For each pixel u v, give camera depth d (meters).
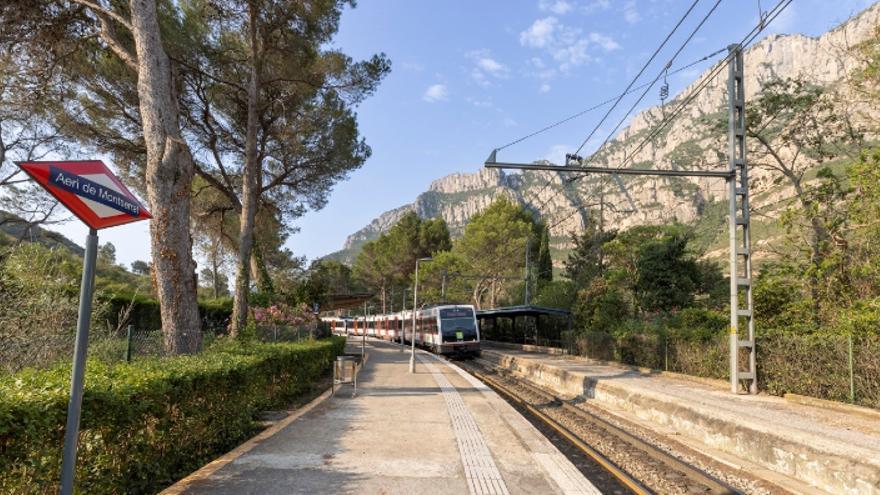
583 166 13.42
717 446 10.19
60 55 13.68
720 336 17.89
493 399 13.17
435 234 73.50
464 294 61.53
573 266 47.84
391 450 7.34
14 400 3.55
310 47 21.52
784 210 18.70
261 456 6.77
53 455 3.90
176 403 6.04
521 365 26.09
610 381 16.53
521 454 7.30
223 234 30.14
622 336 24.75
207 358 8.09
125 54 12.95
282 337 19.16
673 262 30.70
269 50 21.17
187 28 20.34
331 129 25.52
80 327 3.00
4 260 9.05
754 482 8.00
